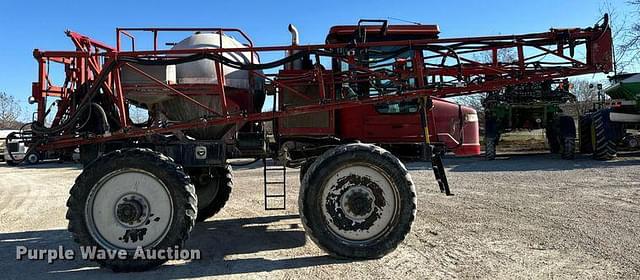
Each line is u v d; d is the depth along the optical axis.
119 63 4.92
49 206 8.55
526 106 14.29
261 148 5.34
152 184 4.55
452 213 6.65
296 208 7.48
